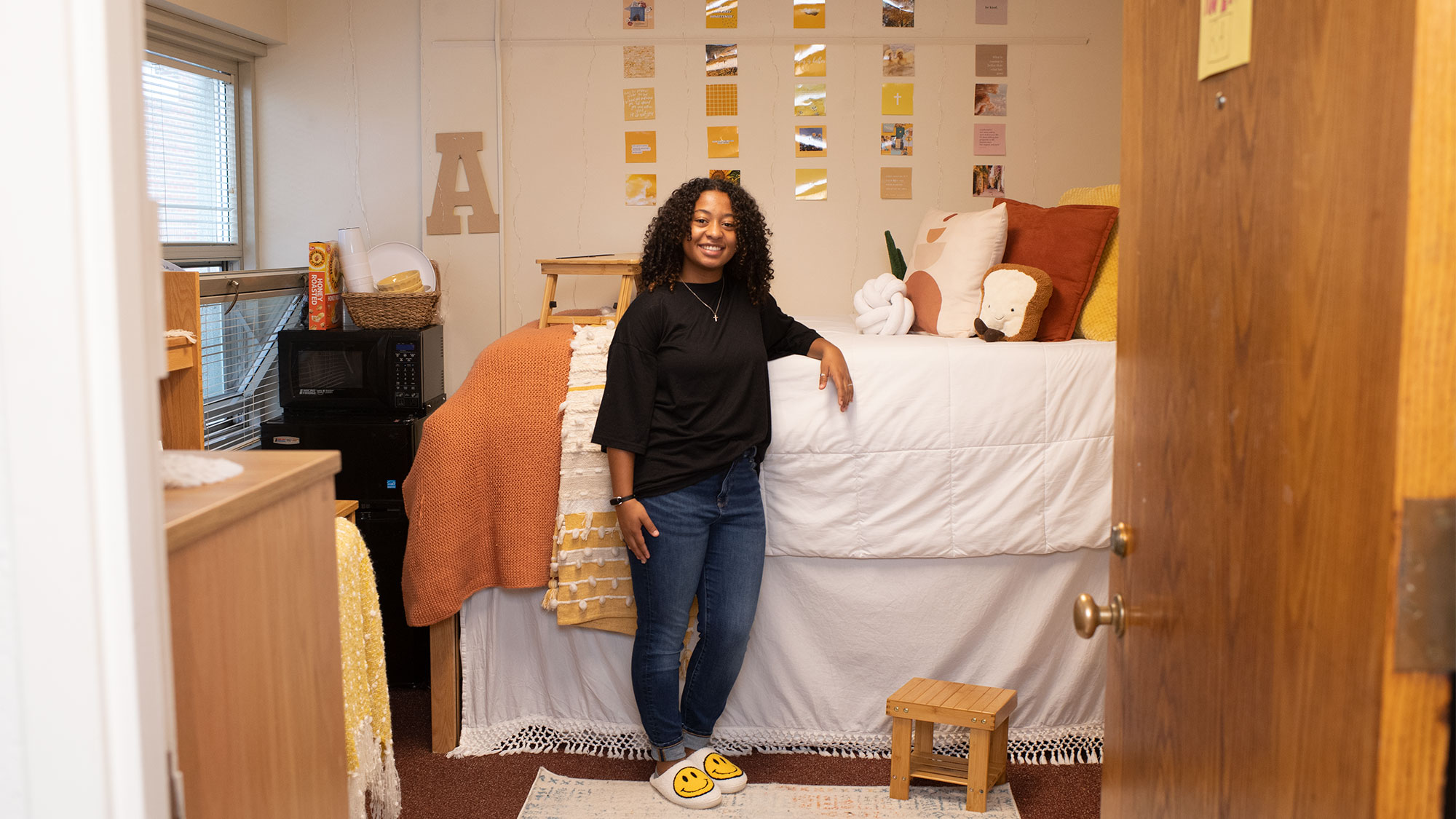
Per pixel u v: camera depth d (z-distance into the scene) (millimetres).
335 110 3582
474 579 2504
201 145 3404
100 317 555
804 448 2400
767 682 2512
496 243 3590
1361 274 682
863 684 2510
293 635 968
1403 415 634
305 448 2953
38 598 563
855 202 3576
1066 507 2428
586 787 2363
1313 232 747
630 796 2320
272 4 3459
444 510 2475
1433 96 614
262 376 3141
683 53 3535
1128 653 1188
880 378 2398
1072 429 2424
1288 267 786
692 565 2258
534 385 2494
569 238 3594
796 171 3564
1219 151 919
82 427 554
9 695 571
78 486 556
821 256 3596
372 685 1823
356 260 3215
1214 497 931
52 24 536
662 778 2314
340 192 3605
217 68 3445
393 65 3568
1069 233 2605
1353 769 691
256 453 1031
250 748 877
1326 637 729
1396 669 651
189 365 1998
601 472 2451
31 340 551
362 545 1807
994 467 2408
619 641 2514
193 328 2023
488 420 2482
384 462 2953
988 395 2398
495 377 2500
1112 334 2574
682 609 2287
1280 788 797
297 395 3006
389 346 2982
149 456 595
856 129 3553
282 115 3584
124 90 567
